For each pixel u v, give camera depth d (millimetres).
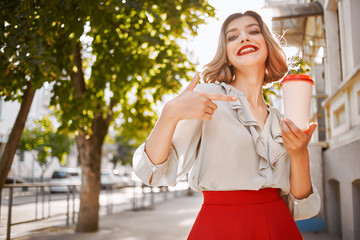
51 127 20969
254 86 1484
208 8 4535
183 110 1088
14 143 4332
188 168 1312
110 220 9625
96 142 7480
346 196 5352
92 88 5625
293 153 1316
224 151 1288
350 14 5188
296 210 1483
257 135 1319
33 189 7227
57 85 5410
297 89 1205
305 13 6441
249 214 1276
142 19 4832
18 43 3777
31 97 4398
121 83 5332
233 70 1586
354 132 4930
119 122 9406
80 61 6512
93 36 4977
